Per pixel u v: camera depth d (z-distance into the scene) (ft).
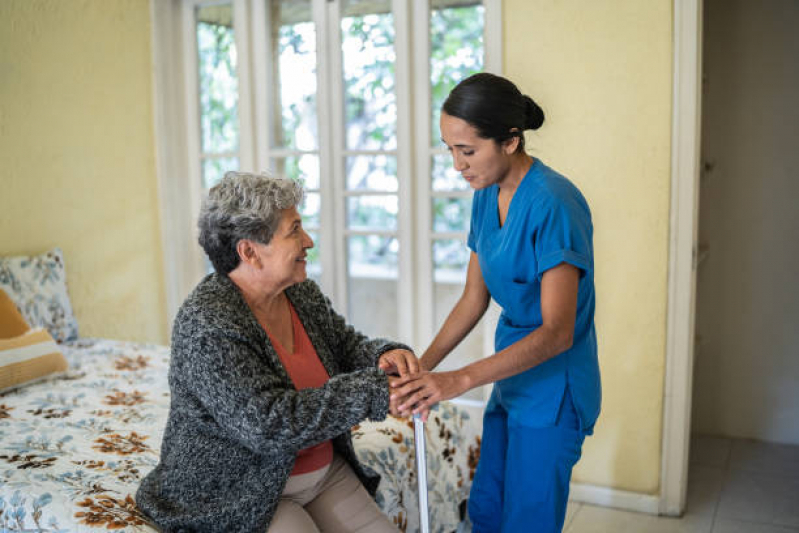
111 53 10.63
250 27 10.84
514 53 8.87
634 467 9.05
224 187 4.82
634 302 8.77
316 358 5.29
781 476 9.96
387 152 10.14
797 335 10.86
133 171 11.08
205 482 4.65
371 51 10.12
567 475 5.42
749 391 11.24
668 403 8.76
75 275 10.36
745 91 10.67
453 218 9.95
